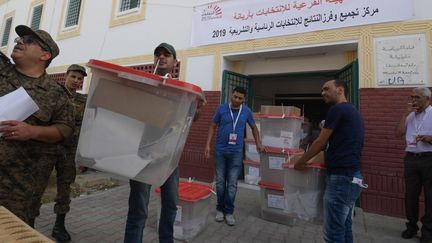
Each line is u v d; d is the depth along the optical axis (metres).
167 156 1.59
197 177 6.09
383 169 4.28
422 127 3.45
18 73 1.87
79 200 4.52
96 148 1.57
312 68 5.62
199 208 3.31
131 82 1.55
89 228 3.39
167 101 1.56
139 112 1.56
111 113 1.57
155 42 7.22
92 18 8.98
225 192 3.86
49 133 1.84
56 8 10.41
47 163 2.07
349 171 2.39
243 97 3.96
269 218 3.93
